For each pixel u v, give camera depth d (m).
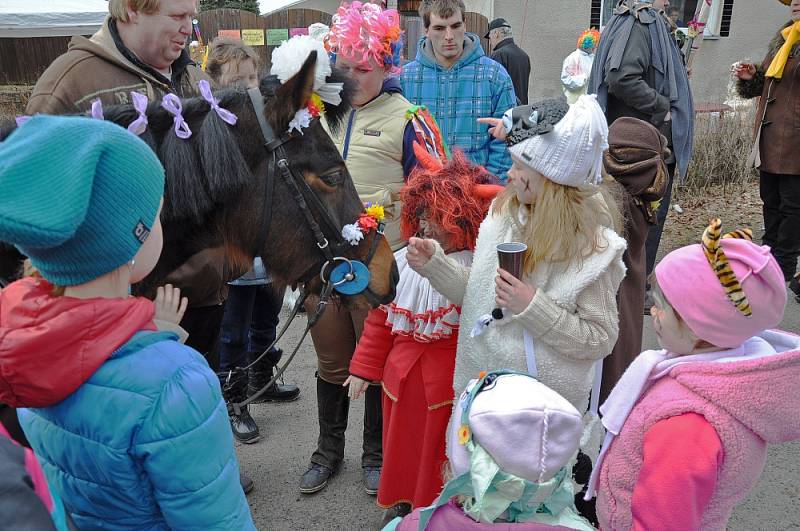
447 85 4.61
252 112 2.03
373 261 2.21
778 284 1.49
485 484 1.45
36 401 1.20
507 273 1.95
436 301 2.35
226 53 4.01
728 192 7.72
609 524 1.67
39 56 14.32
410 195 2.37
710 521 1.53
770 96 5.05
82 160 1.09
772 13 10.91
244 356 3.56
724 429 1.46
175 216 1.90
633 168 2.47
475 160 4.64
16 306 1.21
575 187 1.98
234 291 3.44
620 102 5.12
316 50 2.07
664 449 1.47
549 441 1.48
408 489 2.56
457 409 1.73
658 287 1.64
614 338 2.04
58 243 1.08
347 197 2.16
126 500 1.27
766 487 3.15
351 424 3.75
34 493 0.90
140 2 2.29
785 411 1.47
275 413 3.90
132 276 1.34
